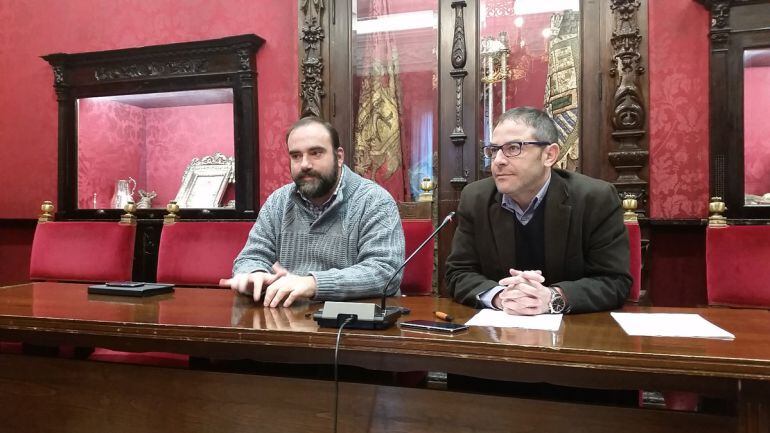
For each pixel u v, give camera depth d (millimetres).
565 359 975
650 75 3016
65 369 1444
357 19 3480
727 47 2891
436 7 3338
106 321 1268
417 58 3377
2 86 4285
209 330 1186
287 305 1472
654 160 3016
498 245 1716
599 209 1632
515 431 1111
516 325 1212
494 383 1546
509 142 1572
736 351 955
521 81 3209
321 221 1929
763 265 1797
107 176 4109
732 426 1004
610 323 1249
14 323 1343
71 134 4098
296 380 1234
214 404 1301
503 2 3232
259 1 3719
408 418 1171
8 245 4254
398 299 1666
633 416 1056
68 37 4152
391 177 3404
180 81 3838
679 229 2984
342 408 1209
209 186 3873
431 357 1075
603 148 3068
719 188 2902
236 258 2037
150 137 4059
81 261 2408
